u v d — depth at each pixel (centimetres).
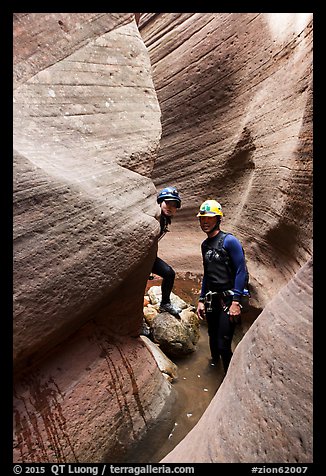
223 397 134
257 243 339
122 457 162
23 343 128
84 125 172
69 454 142
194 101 455
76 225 146
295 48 323
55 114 161
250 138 376
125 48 208
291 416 103
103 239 156
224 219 427
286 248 291
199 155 459
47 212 137
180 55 470
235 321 239
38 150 145
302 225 253
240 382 127
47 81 162
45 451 135
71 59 176
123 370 184
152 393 196
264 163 336
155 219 188
